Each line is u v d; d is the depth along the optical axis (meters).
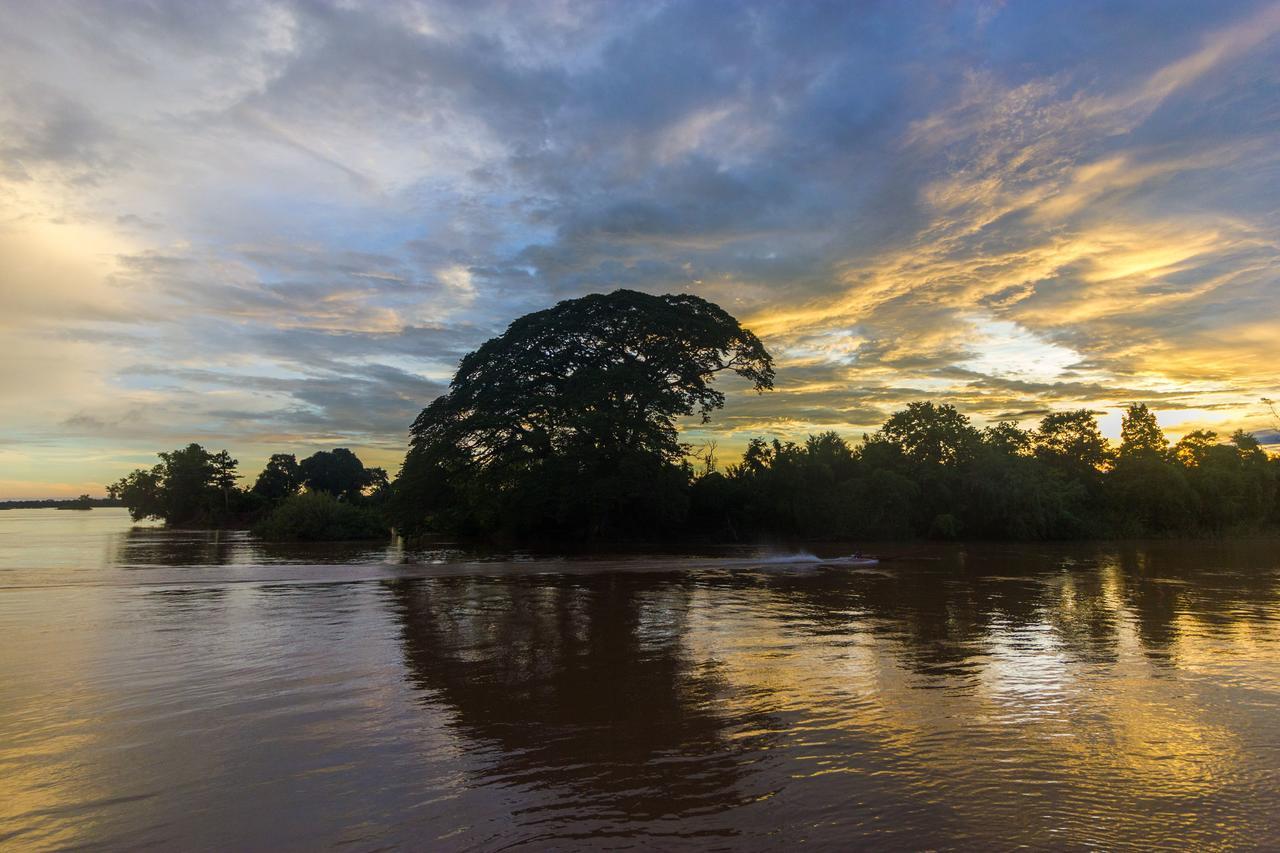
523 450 44.78
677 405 43.53
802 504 50.06
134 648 10.40
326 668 9.27
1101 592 18.14
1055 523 52.00
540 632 11.95
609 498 42.09
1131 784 5.57
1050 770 5.85
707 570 24.09
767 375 49.03
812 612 14.31
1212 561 30.16
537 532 48.53
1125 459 59.62
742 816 5.00
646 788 5.49
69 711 7.29
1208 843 4.62
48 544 36.88
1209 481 57.66
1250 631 12.27
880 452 54.81
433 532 51.72
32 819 4.86
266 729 6.80
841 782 5.60
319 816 4.95
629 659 9.91
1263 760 6.08
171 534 50.31
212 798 5.23
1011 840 4.64
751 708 7.60
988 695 8.09
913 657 10.06
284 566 23.86
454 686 8.45
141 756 6.06
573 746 6.42
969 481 51.41
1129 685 8.53
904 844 4.59
